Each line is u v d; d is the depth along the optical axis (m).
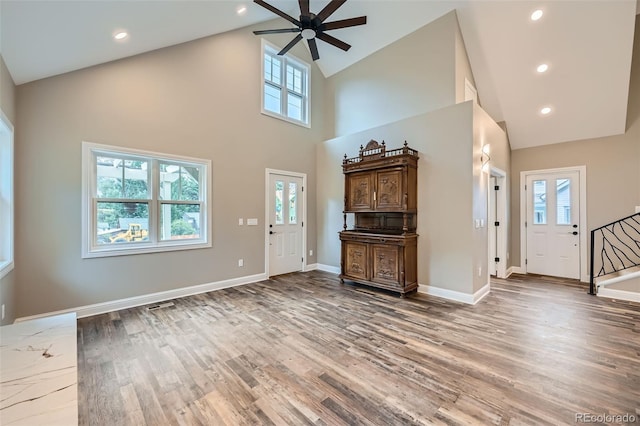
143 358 2.29
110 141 3.36
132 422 1.60
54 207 3.03
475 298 3.64
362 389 1.89
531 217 5.32
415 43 4.54
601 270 4.50
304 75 5.82
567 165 4.93
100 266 3.30
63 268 3.08
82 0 2.12
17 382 1.00
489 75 4.60
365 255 4.30
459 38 4.20
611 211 4.55
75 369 1.09
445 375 2.04
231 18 4.05
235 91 4.57
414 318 3.11
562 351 2.37
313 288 4.35
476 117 3.74
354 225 5.04
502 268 5.02
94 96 3.26
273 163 5.11
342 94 5.80
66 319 1.59
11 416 0.82
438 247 3.90
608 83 4.03
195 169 4.16
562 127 4.80
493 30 4.08
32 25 2.14
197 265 4.11
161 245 3.75
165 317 3.16
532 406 1.71
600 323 2.96
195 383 1.96
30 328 1.46
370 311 3.33
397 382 1.96
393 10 4.45
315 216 5.86
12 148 2.70
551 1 3.58
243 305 3.56
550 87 4.38
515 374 2.04
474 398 1.79
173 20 3.22
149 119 3.66
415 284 4.01
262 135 4.95
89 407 1.72
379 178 4.23
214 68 4.31
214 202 4.29
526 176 5.36
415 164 4.09
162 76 3.78
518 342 2.54
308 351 2.39
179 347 2.46
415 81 4.54
